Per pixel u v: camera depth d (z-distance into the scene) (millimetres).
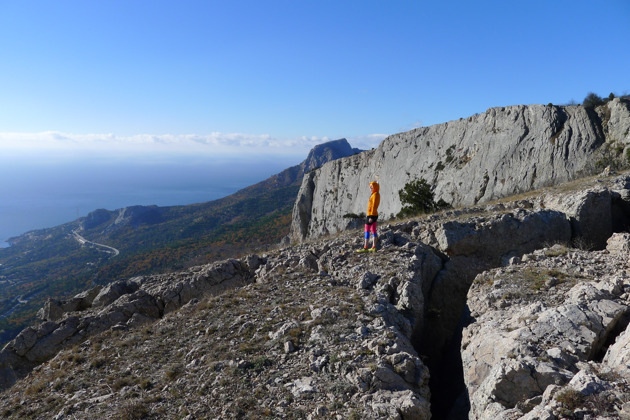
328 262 11086
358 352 5941
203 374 6188
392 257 10227
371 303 7848
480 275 8578
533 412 3727
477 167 36500
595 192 11758
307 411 4871
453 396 7031
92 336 9719
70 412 5980
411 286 8266
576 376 3947
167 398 5746
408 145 46562
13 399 7090
